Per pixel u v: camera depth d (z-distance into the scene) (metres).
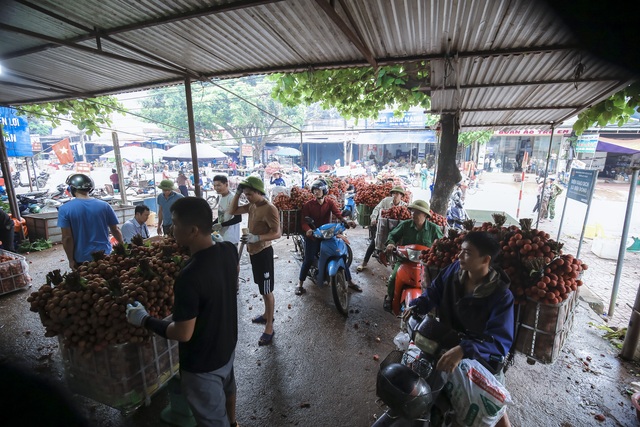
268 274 3.67
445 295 2.26
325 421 2.69
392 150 30.72
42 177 20.75
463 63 3.69
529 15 2.59
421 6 2.71
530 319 2.23
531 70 3.76
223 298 1.97
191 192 15.71
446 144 6.02
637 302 3.38
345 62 4.12
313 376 3.21
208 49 3.83
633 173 4.62
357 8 2.77
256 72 4.55
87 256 3.89
